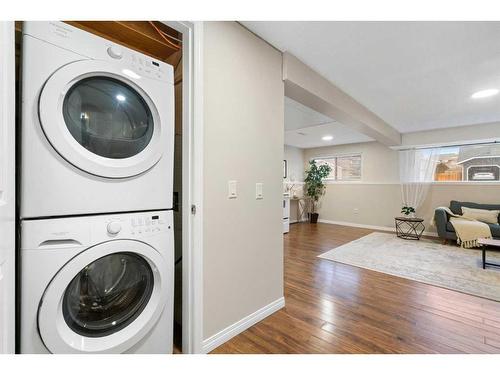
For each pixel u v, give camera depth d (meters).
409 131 4.94
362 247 4.05
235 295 1.64
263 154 1.82
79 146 0.97
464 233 3.94
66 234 0.92
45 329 0.88
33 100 0.87
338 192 6.55
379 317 1.88
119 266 1.13
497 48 1.93
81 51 0.96
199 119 1.38
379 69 2.29
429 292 2.34
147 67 1.17
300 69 2.13
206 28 1.43
